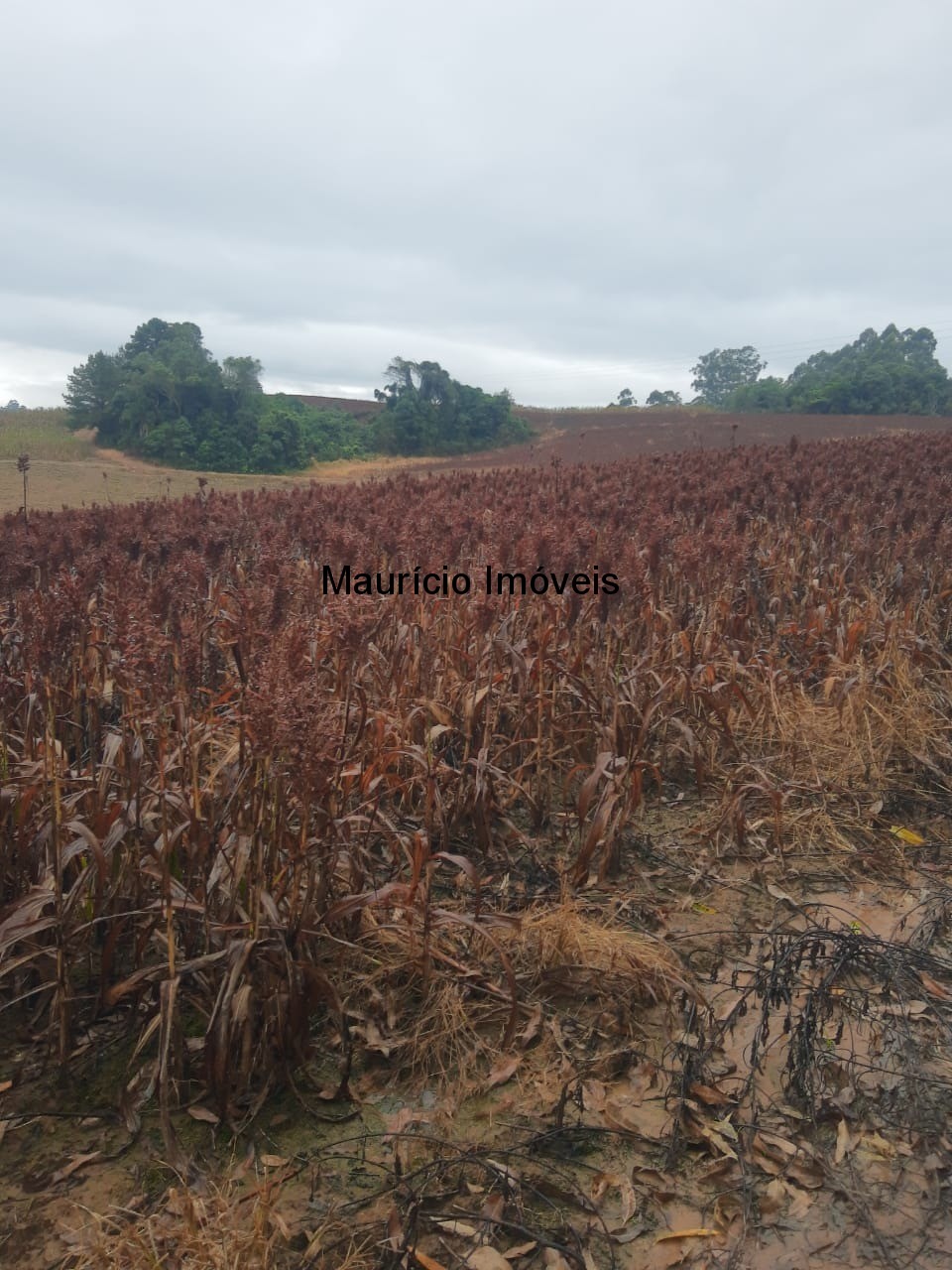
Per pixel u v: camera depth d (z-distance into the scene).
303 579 6.52
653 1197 3.02
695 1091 3.44
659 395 134.12
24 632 5.43
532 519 12.20
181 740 4.14
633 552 7.62
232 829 3.90
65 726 5.38
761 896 4.98
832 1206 2.99
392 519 11.48
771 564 10.11
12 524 13.34
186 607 6.64
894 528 12.15
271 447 59.53
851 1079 3.53
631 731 5.77
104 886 3.60
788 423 70.81
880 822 5.80
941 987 4.06
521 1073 3.56
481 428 76.06
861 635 7.56
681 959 4.33
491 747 5.91
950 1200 3.01
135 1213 2.84
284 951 3.33
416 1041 3.63
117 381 64.00
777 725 6.72
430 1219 2.87
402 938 4.02
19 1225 2.83
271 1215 2.82
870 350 117.88
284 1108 3.36
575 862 4.99
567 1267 2.73
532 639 6.52
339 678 4.98
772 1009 3.96
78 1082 3.43
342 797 4.39
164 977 3.55
